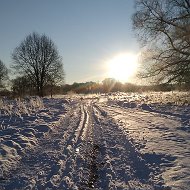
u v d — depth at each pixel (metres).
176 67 29.31
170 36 29.34
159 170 8.19
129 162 9.22
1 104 24.20
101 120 19.00
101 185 7.37
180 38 28.92
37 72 67.31
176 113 20.19
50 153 10.30
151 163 8.88
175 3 29.25
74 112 24.50
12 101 32.88
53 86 67.75
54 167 8.68
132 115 21.25
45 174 8.12
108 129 15.35
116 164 9.08
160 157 9.35
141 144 11.21
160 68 29.88
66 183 7.39
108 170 8.40
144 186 7.19
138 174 8.11
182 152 9.77
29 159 9.80
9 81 76.56
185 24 28.94
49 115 21.58
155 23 29.69
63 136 13.32
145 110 24.48
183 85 29.64
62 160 9.37
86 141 12.33
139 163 9.03
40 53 67.06
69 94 67.31
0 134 13.65
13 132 14.02
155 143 11.32
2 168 8.64
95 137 13.24
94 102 38.16
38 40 67.31
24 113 21.77
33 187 7.23
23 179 7.80
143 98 37.00
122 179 7.79
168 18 29.44
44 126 15.64
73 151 10.60
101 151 10.70
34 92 66.56
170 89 30.50
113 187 7.16
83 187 7.20
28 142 11.97
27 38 67.25
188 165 8.34
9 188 7.27
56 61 67.75
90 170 8.51
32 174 8.18
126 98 42.19
